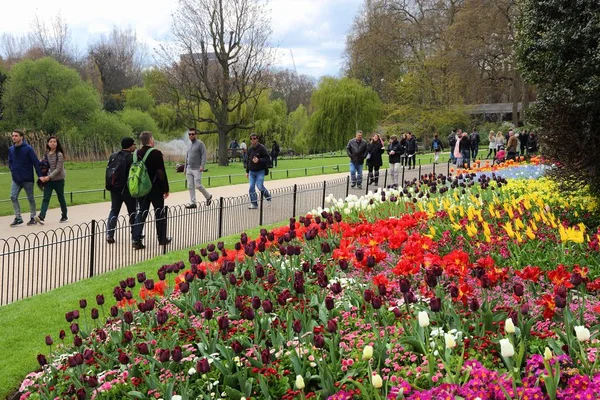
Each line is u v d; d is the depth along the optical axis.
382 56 59.44
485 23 51.03
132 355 5.37
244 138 51.84
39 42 74.25
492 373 4.04
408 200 13.57
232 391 4.66
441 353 4.76
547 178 13.12
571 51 10.45
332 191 21.34
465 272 6.15
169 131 56.75
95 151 45.22
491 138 36.62
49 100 46.12
